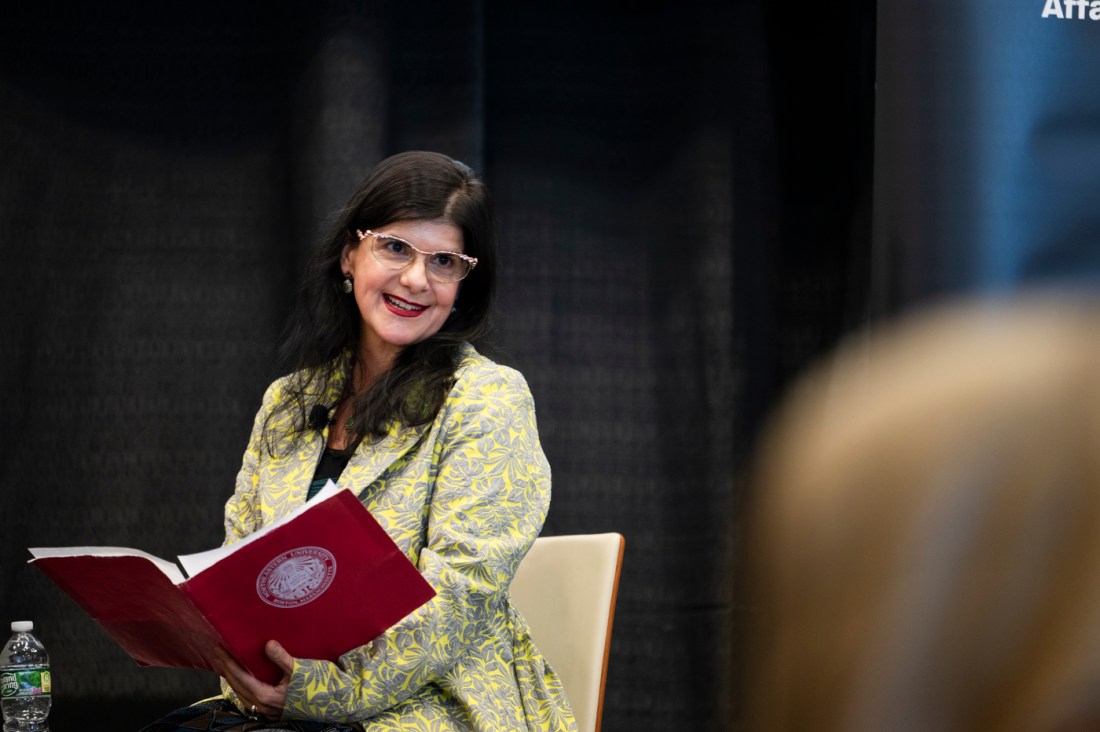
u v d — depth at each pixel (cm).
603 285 840
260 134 817
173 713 461
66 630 789
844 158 827
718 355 825
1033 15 635
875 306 652
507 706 446
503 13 839
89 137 807
